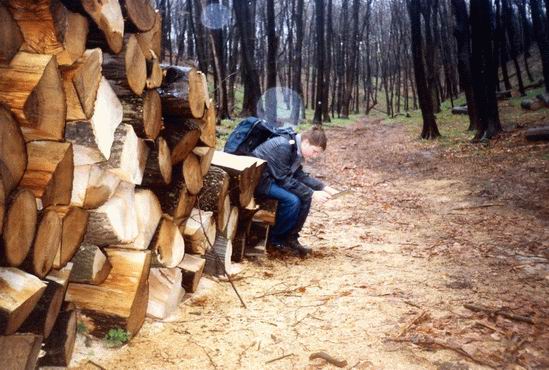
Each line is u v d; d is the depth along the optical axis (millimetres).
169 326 2754
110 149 2189
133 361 2344
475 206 6805
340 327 2770
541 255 4305
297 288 3422
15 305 1604
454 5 16609
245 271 3805
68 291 2418
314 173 10930
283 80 34656
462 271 3844
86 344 2414
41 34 1709
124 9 2195
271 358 2420
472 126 16688
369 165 12633
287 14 31359
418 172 10797
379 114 34906
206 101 3045
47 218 1840
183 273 3154
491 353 2416
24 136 1719
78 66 1851
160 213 2746
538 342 2561
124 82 2229
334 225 5809
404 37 35812
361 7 42031
